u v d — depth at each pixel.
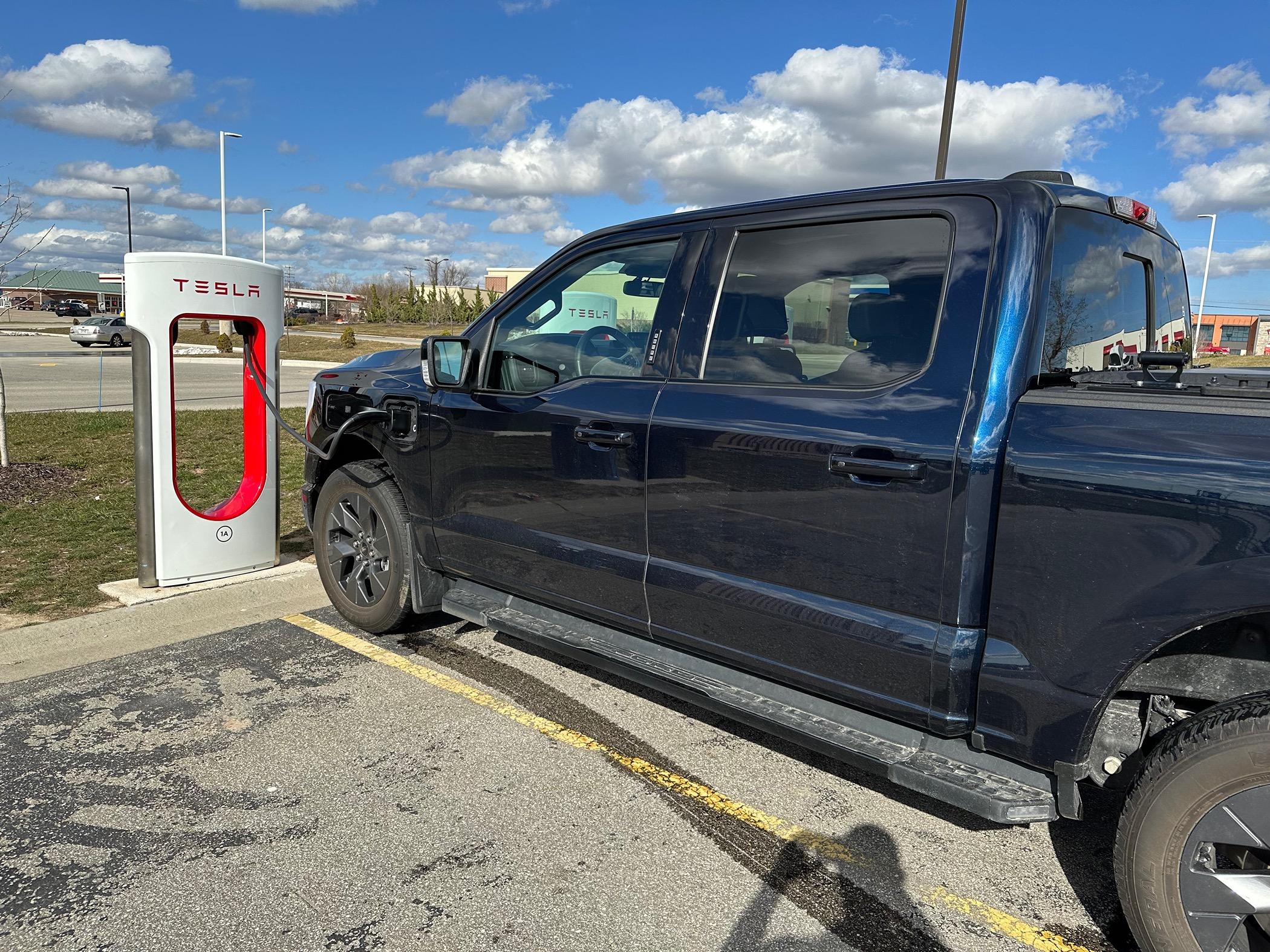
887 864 2.71
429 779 3.13
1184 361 2.23
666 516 2.93
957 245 2.43
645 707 3.79
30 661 4.14
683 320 3.03
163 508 4.88
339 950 2.27
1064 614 2.12
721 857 2.72
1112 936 2.40
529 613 3.62
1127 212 2.72
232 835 2.76
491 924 2.38
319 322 81.38
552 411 3.28
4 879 2.52
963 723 2.36
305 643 4.43
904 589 2.39
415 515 4.02
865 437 2.43
